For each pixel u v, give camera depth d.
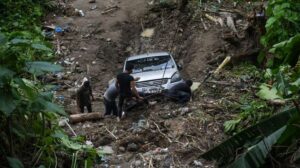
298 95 7.80
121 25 21.61
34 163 6.70
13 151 6.42
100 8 23.08
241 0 20.56
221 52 17.25
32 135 6.74
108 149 9.76
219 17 19.92
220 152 7.75
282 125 7.41
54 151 7.12
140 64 15.08
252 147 7.29
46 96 6.40
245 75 14.01
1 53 6.03
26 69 6.14
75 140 8.24
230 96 12.38
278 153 7.82
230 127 9.79
